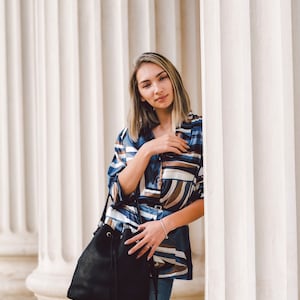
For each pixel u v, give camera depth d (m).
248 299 9.09
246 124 9.01
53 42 17.86
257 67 8.92
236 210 9.30
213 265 9.62
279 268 8.84
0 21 24.22
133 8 16.88
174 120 12.20
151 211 12.07
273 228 8.88
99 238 12.00
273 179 8.87
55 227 17.80
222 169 9.37
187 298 16.73
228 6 9.27
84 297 11.87
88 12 17.17
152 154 11.96
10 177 23.89
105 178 17.09
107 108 17.00
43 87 18.28
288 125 8.62
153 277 12.06
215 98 9.52
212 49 9.56
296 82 8.59
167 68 12.25
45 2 18.02
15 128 24.08
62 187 17.62
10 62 24.17
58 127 17.70
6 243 23.36
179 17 16.95
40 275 17.97
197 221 16.92
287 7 8.60
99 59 16.98
